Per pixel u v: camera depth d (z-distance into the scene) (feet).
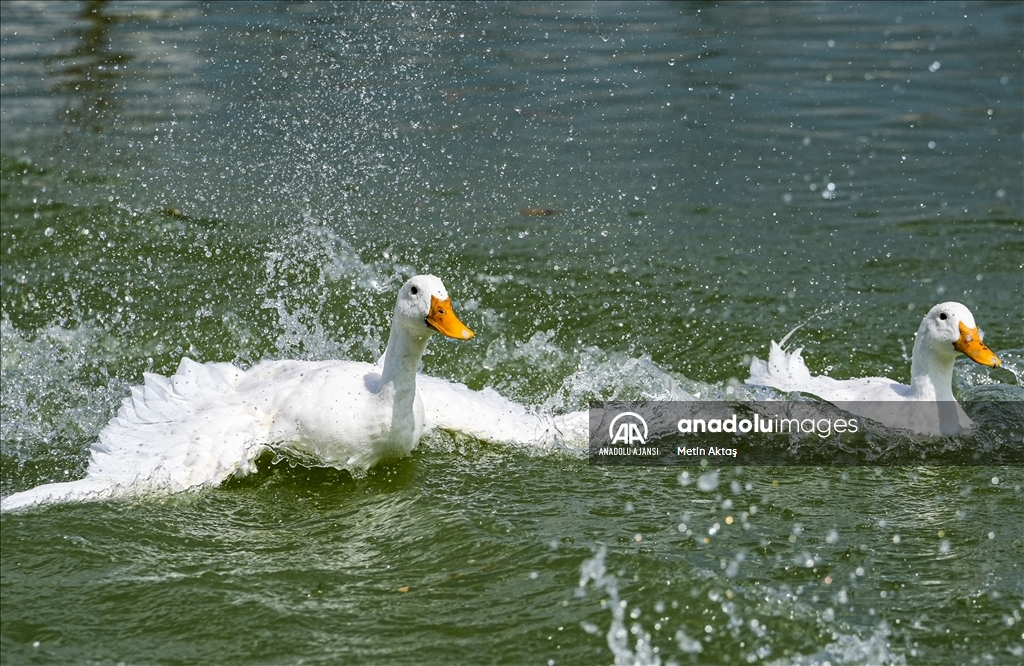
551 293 45.09
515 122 58.90
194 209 50.70
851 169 54.65
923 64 66.13
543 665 25.85
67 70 66.39
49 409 38.50
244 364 41.50
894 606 27.71
